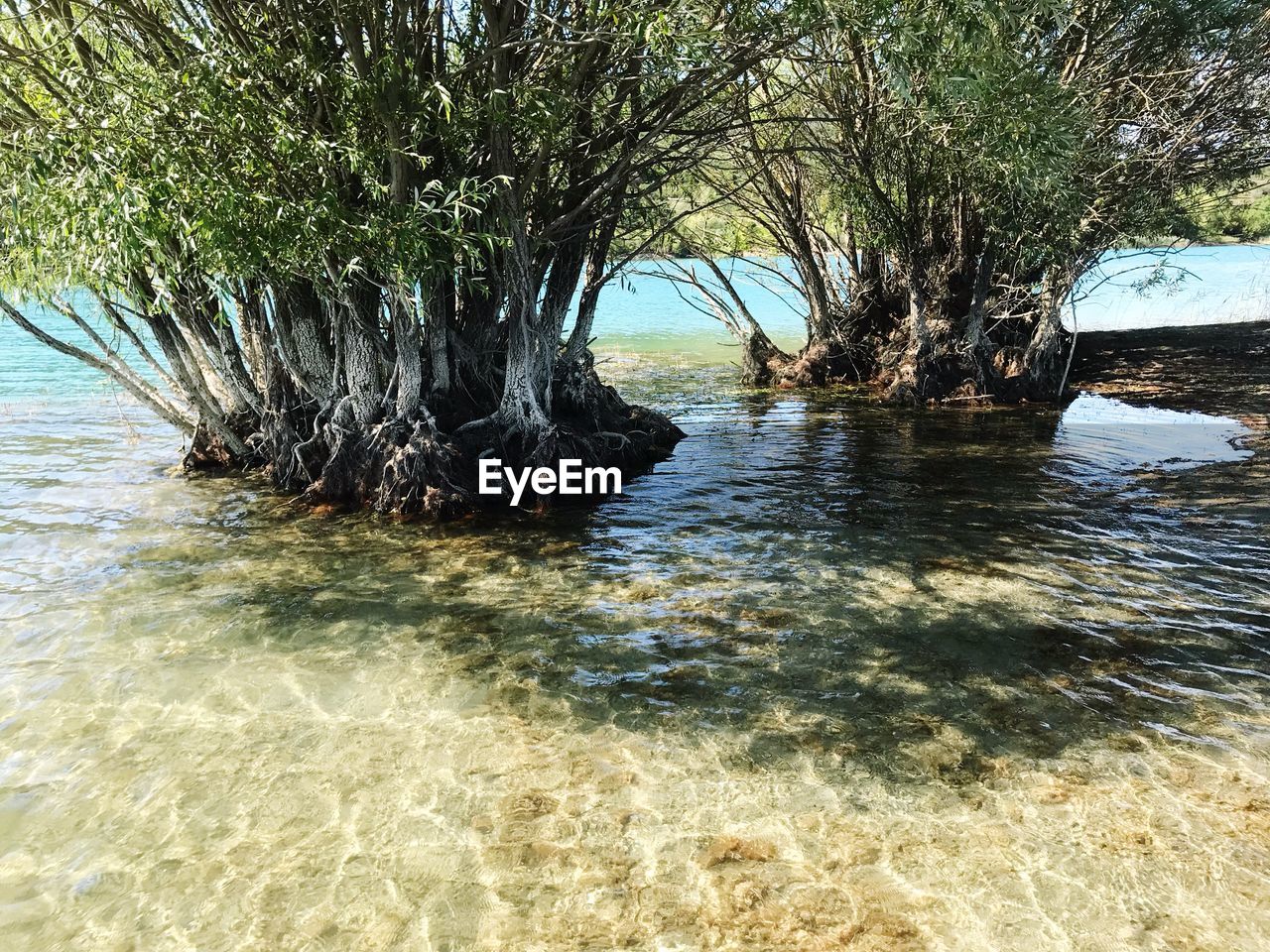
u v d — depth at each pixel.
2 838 4.75
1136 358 23.22
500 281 11.87
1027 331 21.70
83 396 18.42
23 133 7.97
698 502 11.48
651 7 8.04
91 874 4.50
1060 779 5.29
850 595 8.22
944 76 8.66
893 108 15.02
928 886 4.39
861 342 21.67
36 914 4.22
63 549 9.46
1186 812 4.95
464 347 12.28
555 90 9.63
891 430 16.02
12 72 8.23
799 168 20.05
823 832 4.82
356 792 5.20
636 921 4.17
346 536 10.09
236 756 5.58
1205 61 16.47
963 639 7.24
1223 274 46.47
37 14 7.98
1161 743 5.67
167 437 15.00
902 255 18.91
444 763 5.52
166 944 4.04
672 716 6.10
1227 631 7.29
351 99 8.39
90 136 7.70
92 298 11.86
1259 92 17.36
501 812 5.02
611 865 4.57
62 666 6.74
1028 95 10.55
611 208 12.46
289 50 8.32
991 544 9.57
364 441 11.23
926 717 6.04
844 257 22.41
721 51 9.38
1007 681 6.52
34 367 21.77
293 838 4.79
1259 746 5.61
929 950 3.97
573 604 8.08
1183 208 20.05
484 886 4.42
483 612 7.90
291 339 11.58
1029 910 4.21
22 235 8.17
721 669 6.78
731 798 5.14
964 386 18.67
